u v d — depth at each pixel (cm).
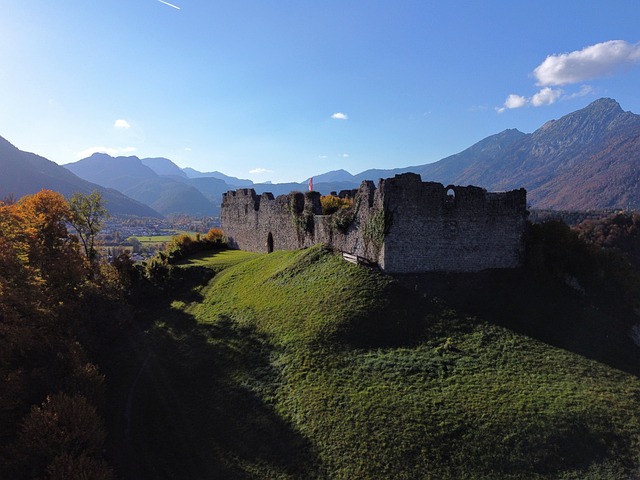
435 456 2136
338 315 3128
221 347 3303
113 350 3844
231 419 2578
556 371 2680
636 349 3078
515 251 3775
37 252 3934
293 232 4900
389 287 3344
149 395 2997
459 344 2908
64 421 2389
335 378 2661
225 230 6988
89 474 2139
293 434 2356
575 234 3959
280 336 3145
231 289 4347
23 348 3128
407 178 3506
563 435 2198
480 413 2325
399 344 2919
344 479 2083
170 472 2314
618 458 2103
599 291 3628
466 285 3494
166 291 4819
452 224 3612
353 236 3888
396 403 2425
